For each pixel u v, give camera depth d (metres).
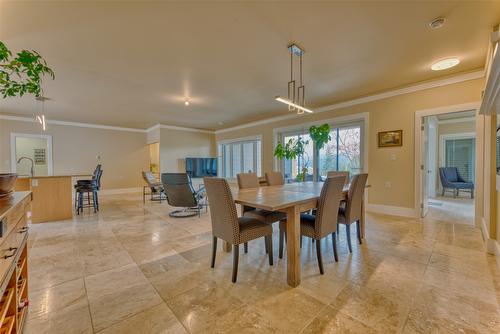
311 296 1.75
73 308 1.62
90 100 4.84
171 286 1.91
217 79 3.70
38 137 6.60
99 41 2.54
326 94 4.52
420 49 2.78
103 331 1.40
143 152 8.66
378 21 2.23
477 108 3.39
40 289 1.87
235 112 6.05
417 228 3.48
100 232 3.44
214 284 1.94
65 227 3.72
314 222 2.17
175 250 2.71
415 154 4.04
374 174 4.55
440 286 1.86
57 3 1.93
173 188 4.28
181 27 2.30
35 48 2.65
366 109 4.64
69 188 4.33
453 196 6.65
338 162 5.34
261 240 3.06
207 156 8.84
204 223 3.94
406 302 1.66
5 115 6.06
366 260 2.38
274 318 1.50
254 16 2.15
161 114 6.24
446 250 2.61
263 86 4.03
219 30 2.37
